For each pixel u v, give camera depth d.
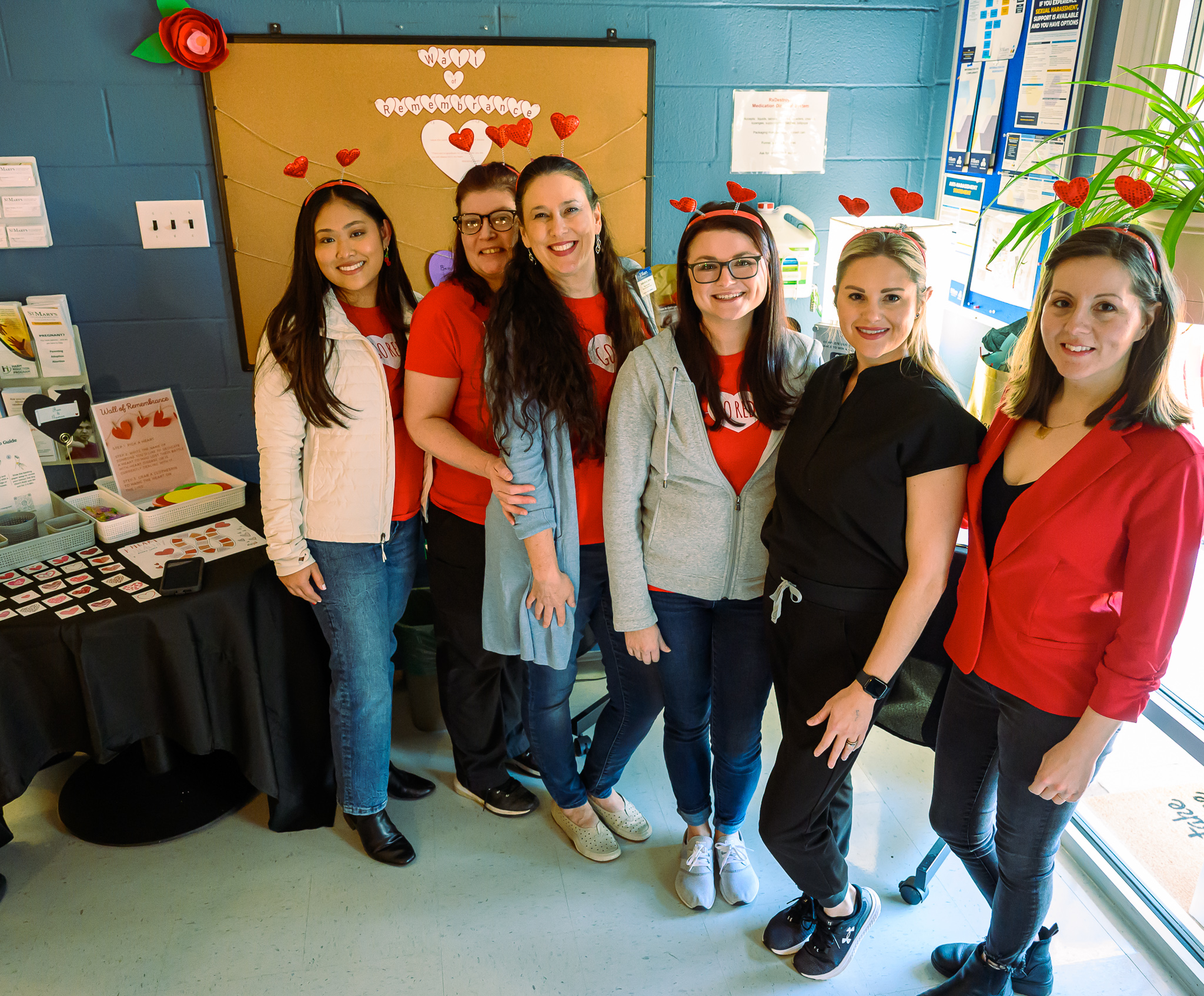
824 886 1.89
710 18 2.67
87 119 2.48
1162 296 1.31
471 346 1.90
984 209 2.63
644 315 1.96
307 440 2.02
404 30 2.54
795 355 1.77
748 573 1.84
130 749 2.62
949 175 2.82
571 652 2.07
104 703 2.04
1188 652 2.15
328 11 2.50
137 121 2.51
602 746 2.26
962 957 1.97
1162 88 2.02
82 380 2.67
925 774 2.59
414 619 2.73
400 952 2.05
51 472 2.73
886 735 2.76
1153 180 1.95
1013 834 1.64
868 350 1.55
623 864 2.30
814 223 2.95
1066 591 1.45
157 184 2.57
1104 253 1.31
